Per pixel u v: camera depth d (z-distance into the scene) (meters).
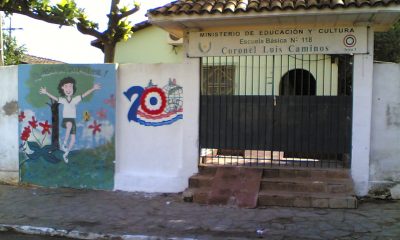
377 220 6.89
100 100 9.18
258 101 8.62
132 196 8.70
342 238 6.14
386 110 8.15
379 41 16.98
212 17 7.75
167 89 8.92
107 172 9.18
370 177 8.19
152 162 9.04
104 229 6.70
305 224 6.75
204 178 8.47
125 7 10.83
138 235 6.39
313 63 10.10
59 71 9.39
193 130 8.77
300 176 8.31
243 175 8.31
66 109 9.38
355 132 8.13
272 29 8.35
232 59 9.12
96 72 9.18
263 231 6.45
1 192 9.12
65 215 7.46
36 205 8.12
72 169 9.38
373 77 8.15
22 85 9.66
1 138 9.89
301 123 8.46
